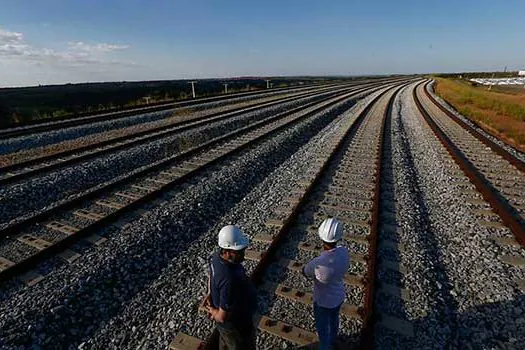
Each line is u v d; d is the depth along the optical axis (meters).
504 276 5.02
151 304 4.73
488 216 6.96
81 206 7.49
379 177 9.12
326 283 3.16
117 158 10.83
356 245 5.89
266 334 4.01
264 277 5.05
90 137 14.85
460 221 6.82
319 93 39.59
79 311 4.48
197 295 4.74
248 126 16.64
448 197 8.09
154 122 18.98
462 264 5.42
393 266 5.26
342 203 7.68
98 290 4.85
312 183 8.57
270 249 5.50
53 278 4.98
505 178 9.42
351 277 4.92
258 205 7.90
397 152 12.43
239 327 2.92
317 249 5.76
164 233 6.43
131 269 5.40
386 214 7.12
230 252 2.69
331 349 3.53
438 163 10.85
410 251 5.68
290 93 39.53
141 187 8.69
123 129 16.75
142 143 13.25
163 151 12.39
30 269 5.18
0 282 4.82
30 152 12.20
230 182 9.07
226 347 3.26
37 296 4.58
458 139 14.64
